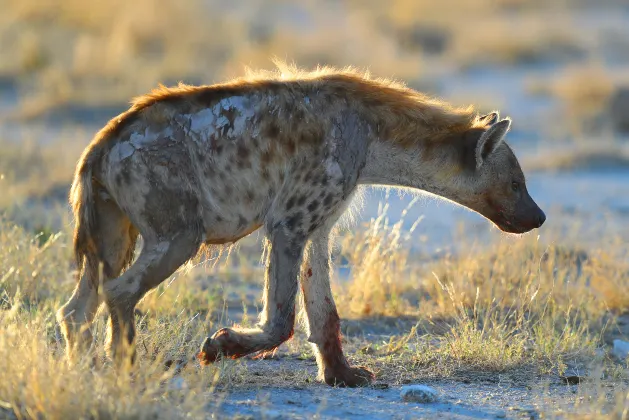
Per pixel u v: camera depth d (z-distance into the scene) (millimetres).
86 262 16484
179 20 62719
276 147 16781
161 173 16078
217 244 17406
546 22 80625
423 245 29547
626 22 85500
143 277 16047
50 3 62438
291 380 18047
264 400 15617
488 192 18531
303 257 17766
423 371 19062
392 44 67625
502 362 19234
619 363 20141
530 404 16875
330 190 17000
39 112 47344
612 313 23953
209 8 72000
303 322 18703
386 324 22688
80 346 16141
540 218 18734
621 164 42312
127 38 59250
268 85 17031
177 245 16141
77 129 44906
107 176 16172
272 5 78312
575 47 71250
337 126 17125
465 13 84875
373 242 24609
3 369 14805
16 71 53969
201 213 16406
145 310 21578
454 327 21766
